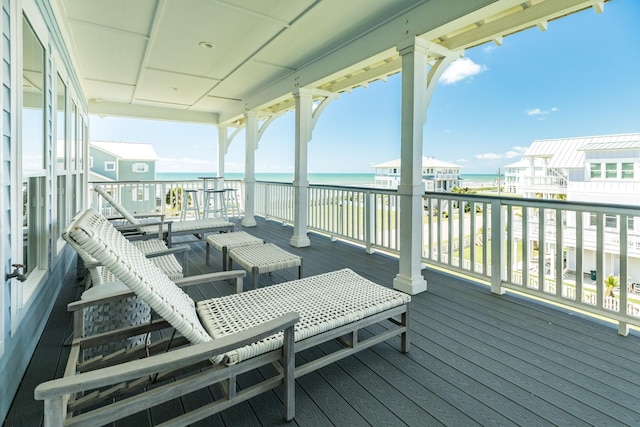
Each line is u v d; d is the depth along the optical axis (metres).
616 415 1.49
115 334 1.59
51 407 0.94
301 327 1.60
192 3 2.92
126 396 1.62
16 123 1.68
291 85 4.89
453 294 3.06
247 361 1.38
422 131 3.07
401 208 3.17
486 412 1.52
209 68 4.67
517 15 2.65
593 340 2.19
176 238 5.77
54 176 2.66
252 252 3.20
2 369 1.45
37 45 2.23
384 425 1.44
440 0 2.64
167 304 1.37
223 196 7.52
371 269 3.87
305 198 5.03
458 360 1.96
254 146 6.76
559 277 2.59
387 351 2.06
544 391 1.67
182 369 1.47
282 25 3.31
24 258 2.08
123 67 4.64
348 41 3.65
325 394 1.65
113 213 6.91
